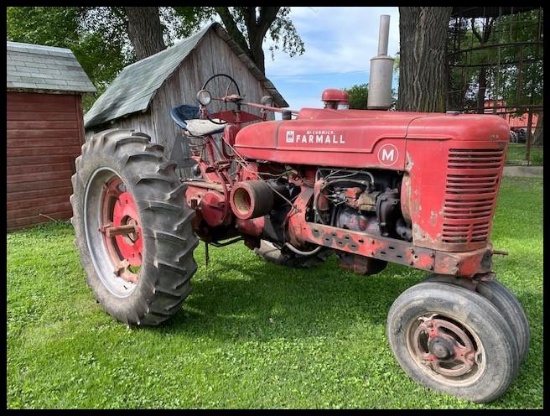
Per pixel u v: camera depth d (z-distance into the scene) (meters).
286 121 2.75
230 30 14.12
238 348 2.57
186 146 6.25
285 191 2.88
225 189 3.02
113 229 2.90
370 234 2.33
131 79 8.27
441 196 2.03
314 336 2.71
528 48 14.73
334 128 2.43
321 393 2.17
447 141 1.98
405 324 2.23
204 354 2.50
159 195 2.60
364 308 3.11
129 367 2.38
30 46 6.53
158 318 2.71
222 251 4.46
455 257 2.02
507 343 1.94
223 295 3.34
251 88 8.09
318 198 2.54
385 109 2.73
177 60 6.85
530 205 6.59
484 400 2.05
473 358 2.06
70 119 6.45
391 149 2.18
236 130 3.14
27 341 2.68
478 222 2.05
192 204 3.21
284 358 2.46
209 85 7.39
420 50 6.25
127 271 3.12
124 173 2.72
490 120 2.00
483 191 2.03
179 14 15.79
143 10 9.70
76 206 3.23
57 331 2.80
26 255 4.48
